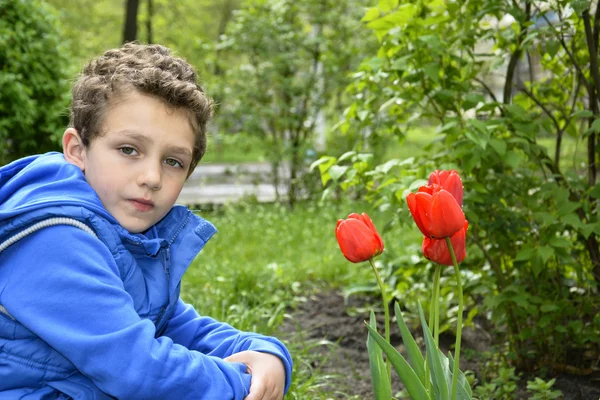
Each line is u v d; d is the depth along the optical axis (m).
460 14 3.34
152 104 1.81
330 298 4.70
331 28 9.20
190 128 1.87
